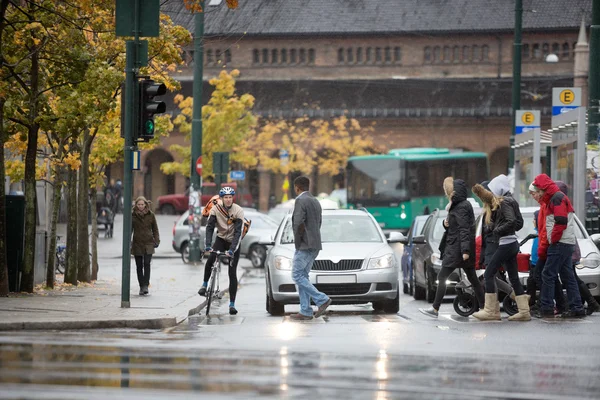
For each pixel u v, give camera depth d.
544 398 17.98
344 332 28.80
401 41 181.62
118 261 74.62
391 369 20.84
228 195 37.12
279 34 184.75
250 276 65.69
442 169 112.81
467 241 33.72
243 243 75.69
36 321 29.22
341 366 21.14
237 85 181.88
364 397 17.59
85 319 29.91
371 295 36.38
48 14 40.44
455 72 179.25
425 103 173.75
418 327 30.42
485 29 177.38
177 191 176.38
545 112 171.12
